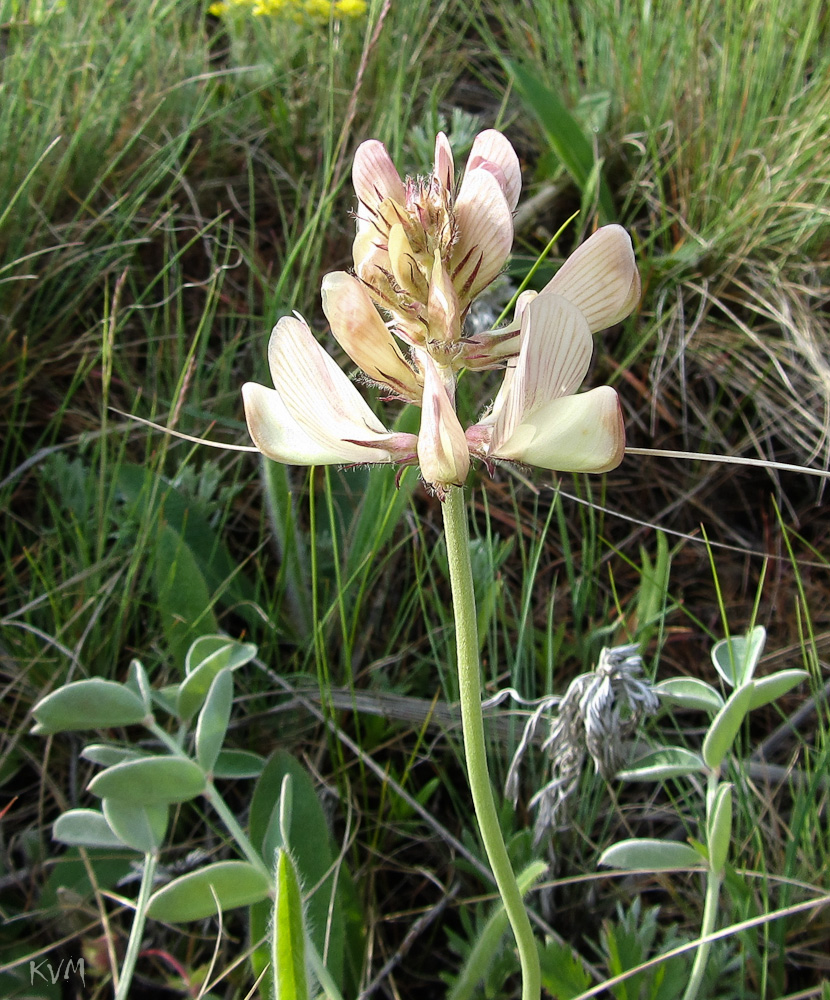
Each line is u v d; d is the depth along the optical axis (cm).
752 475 25
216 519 22
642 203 28
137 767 15
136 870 18
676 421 25
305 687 20
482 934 15
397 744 20
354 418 11
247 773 17
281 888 12
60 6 25
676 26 28
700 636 23
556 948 16
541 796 17
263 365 23
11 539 21
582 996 14
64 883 17
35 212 24
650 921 17
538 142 30
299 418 11
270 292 24
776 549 24
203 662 16
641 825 20
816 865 18
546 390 11
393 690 20
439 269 11
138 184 26
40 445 22
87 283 24
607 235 11
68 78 27
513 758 19
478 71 32
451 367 11
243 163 28
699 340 25
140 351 25
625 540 23
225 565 21
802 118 27
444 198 11
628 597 23
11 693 20
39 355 23
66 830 15
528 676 20
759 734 21
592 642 21
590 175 26
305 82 29
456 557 11
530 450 11
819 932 17
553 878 18
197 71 29
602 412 11
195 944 17
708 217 27
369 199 11
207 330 23
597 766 16
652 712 16
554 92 29
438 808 20
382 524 19
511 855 17
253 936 15
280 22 30
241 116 29
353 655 21
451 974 17
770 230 26
